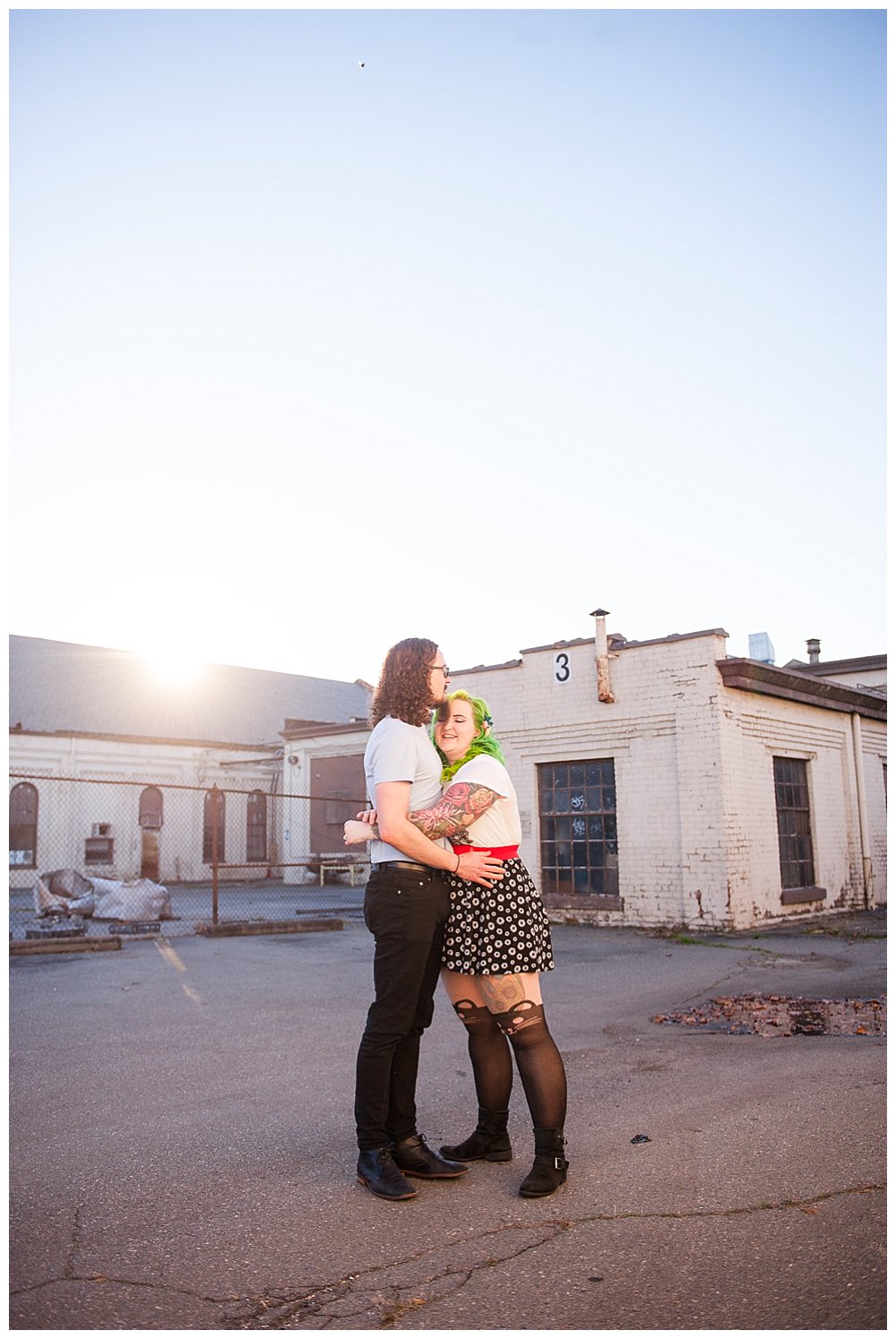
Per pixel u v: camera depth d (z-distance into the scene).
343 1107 4.16
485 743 3.38
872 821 15.84
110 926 13.73
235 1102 4.25
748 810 12.59
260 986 8.02
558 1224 2.75
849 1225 2.66
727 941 11.02
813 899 13.71
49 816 28.33
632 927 12.75
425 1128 3.80
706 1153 3.34
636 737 13.01
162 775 30.50
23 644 34.59
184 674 37.28
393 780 3.08
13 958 10.07
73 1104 4.24
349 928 13.79
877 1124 3.59
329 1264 2.52
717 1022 6.04
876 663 19.81
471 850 3.22
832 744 14.99
